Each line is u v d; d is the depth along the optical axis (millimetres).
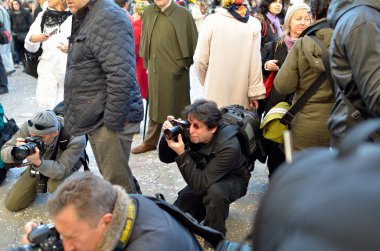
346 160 460
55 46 3586
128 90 2414
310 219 418
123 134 2754
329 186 437
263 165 3750
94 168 3754
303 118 2443
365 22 1509
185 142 2500
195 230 1597
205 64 3234
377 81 1475
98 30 2354
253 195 3250
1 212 3020
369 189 407
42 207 3080
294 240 419
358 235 384
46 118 2795
